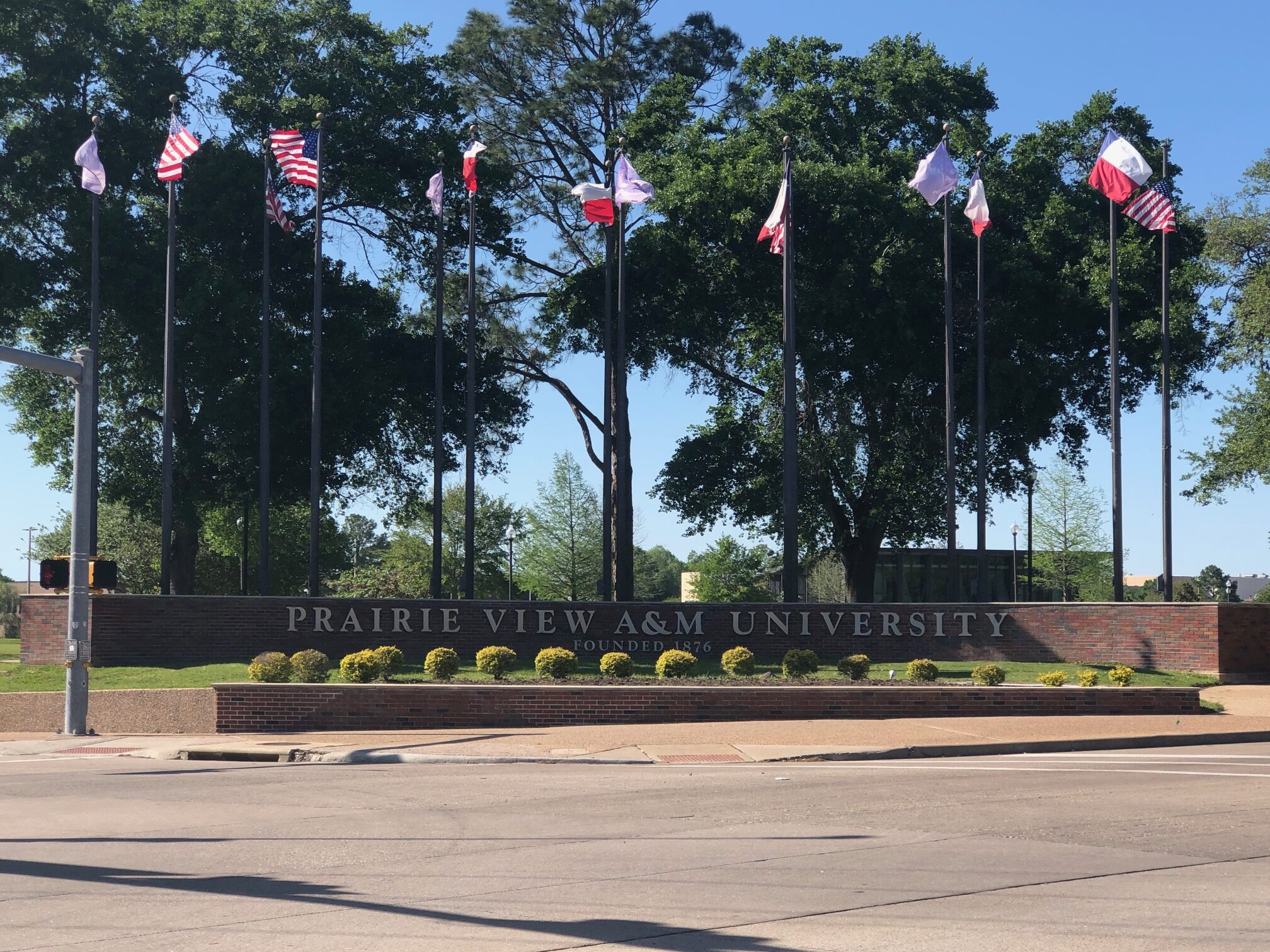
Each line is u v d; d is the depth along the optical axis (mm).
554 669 24438
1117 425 33000
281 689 22031
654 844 10930
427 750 18609
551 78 47375
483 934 7715
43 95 39531
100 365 43000
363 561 89812
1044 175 43688
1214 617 29922
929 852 10492
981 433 34344
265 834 11555
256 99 41938
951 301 33844
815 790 14414
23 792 14570
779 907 8430
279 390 38906
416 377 42438
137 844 11039
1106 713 22953
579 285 42500
